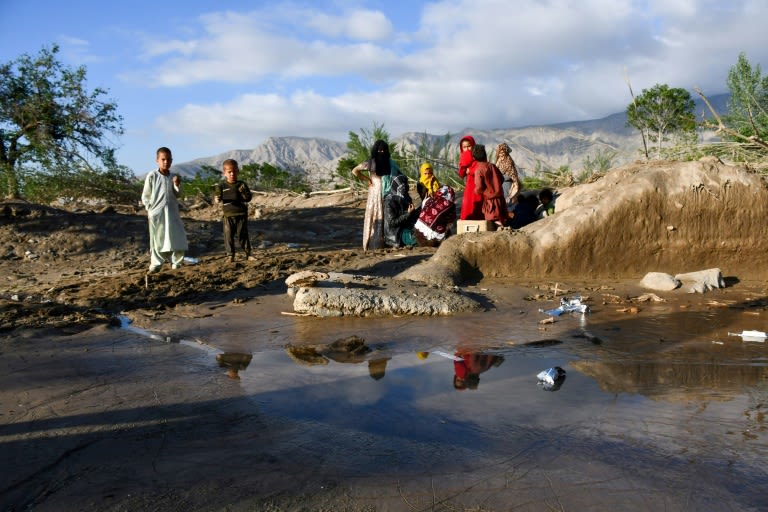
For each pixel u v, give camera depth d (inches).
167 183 366.0
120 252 475.5
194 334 237.0
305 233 572.1
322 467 118.9
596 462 118.8
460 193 657.0
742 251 323.9
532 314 261.6
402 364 192.5
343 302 263.4
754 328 231.0
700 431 134.0
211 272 359.6
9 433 139.7
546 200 446.3
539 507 102.0
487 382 172.6
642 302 279.9
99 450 129.6
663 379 173.0
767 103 476.4
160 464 122.2
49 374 184.7
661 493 106.0
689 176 325.1
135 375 183.5
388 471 116.6
